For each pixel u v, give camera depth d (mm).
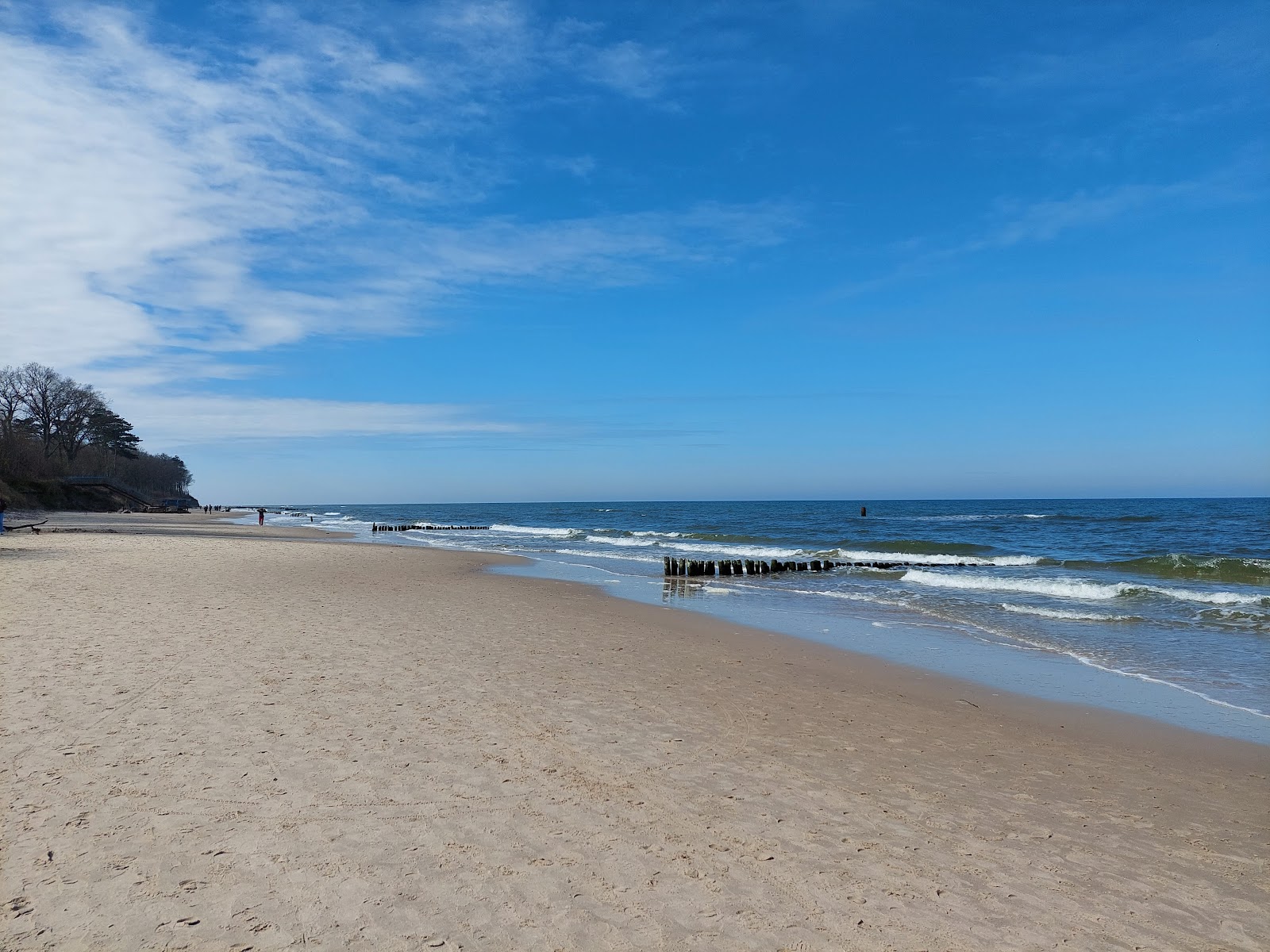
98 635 9859
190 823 4527
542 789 5348
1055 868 4590
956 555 31688
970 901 4125
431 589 17391
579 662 9766
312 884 3924
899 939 3715
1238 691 9406
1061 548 34500
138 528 45844
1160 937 3863
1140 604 16984
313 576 19016
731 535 49844
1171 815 5551
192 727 6258
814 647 11891
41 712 6480
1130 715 8312
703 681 9156
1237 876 4590
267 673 8195
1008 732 7562
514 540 45750
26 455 79750
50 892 3727
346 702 7230
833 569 26438
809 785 5793
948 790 5848
